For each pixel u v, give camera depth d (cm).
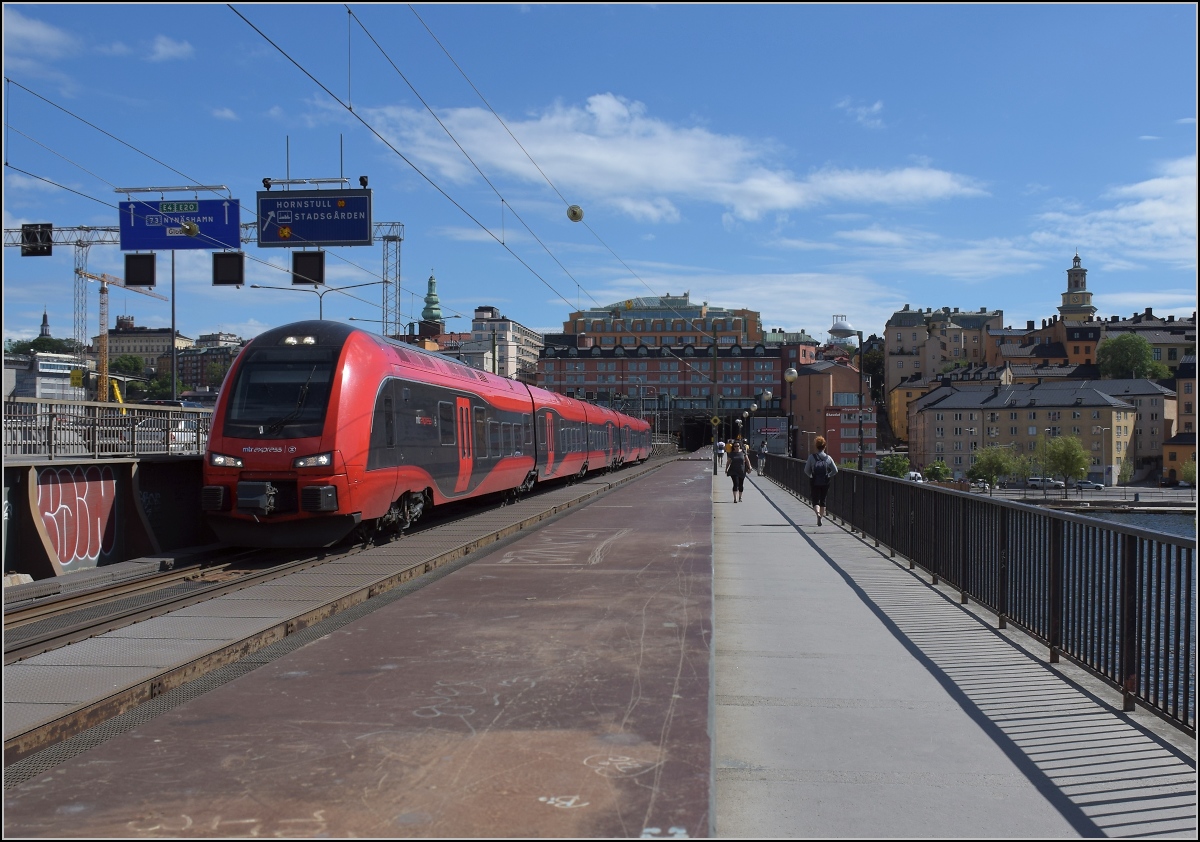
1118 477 11494
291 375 1325
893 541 1307
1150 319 17650
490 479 2138
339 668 566
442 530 1634
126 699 570
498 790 378
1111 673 601
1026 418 11675
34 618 921
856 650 738
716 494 2812
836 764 490
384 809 361
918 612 891
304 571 1100
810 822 418
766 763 493
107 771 402
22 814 360
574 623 698
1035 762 492
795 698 609
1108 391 12181
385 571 1093
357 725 459
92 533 1254
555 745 429
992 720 562
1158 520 7344
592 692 512
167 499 1435
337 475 1279
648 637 649
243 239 2758
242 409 1309
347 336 1381
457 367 1970
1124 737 530
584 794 373
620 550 1151
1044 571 723
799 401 11062
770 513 2064
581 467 3612
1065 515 672
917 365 17625
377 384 1400
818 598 964
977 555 899
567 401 3397
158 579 1134
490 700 498
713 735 441
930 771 480
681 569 983
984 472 10600
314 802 368
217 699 504
